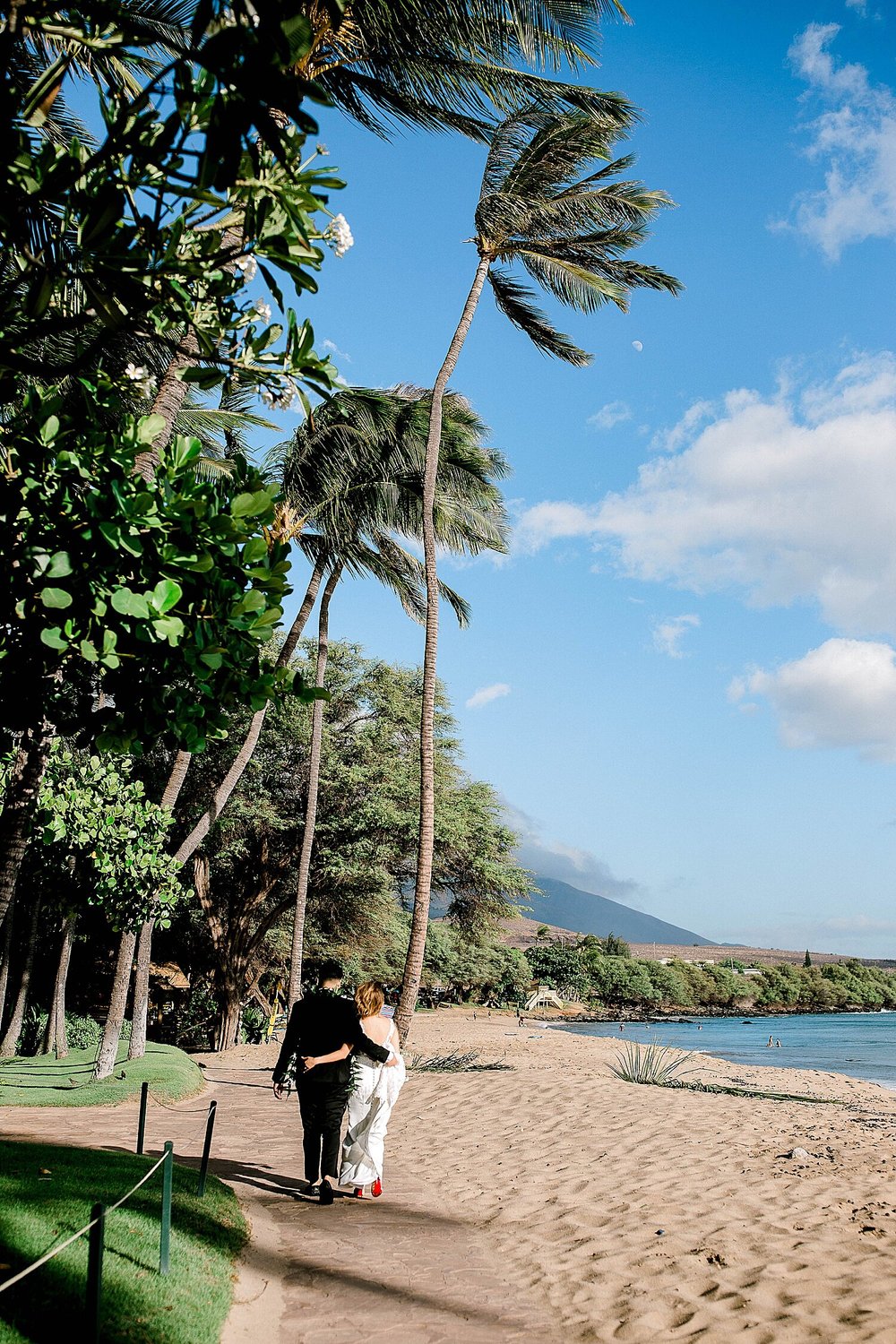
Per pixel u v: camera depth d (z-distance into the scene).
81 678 4.92
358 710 34.00
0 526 4.08
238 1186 8.30
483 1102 13.76
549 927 145.12
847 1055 50.41
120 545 3.99
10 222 3.68
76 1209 5.66
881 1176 8.41
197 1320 4.54
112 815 13.52
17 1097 13.88
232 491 4.76
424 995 71.44
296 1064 8.09
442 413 22.88
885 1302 5.27
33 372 4.18
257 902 31.06
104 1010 34.16
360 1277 5.93
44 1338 3.82
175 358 9.53
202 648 4.24
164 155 3.50
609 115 15.67
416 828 31.81
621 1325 5.18
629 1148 10.20
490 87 12.30
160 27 6.39
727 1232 6.86
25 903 23.34
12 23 3.65
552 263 19.69
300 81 2.87
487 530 25.23
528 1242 6.90
